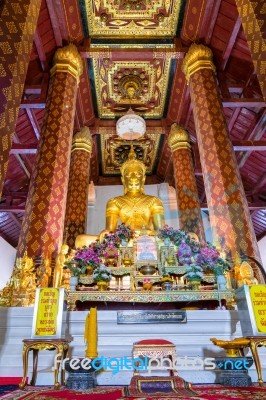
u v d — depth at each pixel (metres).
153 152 14.05
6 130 3.87
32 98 9.77
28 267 5.27
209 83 8.47
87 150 11.21
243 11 4.75
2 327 4.25
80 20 8.91
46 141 7.32
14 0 4.53
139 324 4.26
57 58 8.57
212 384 3.23
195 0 8.51
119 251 5.58
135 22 9.20
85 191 10.50
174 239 5.64
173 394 2.48
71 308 4.49
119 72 10.62
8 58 4.11
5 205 13.05
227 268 5.19
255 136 10.55
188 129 12.04
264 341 3.36
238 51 9.04
